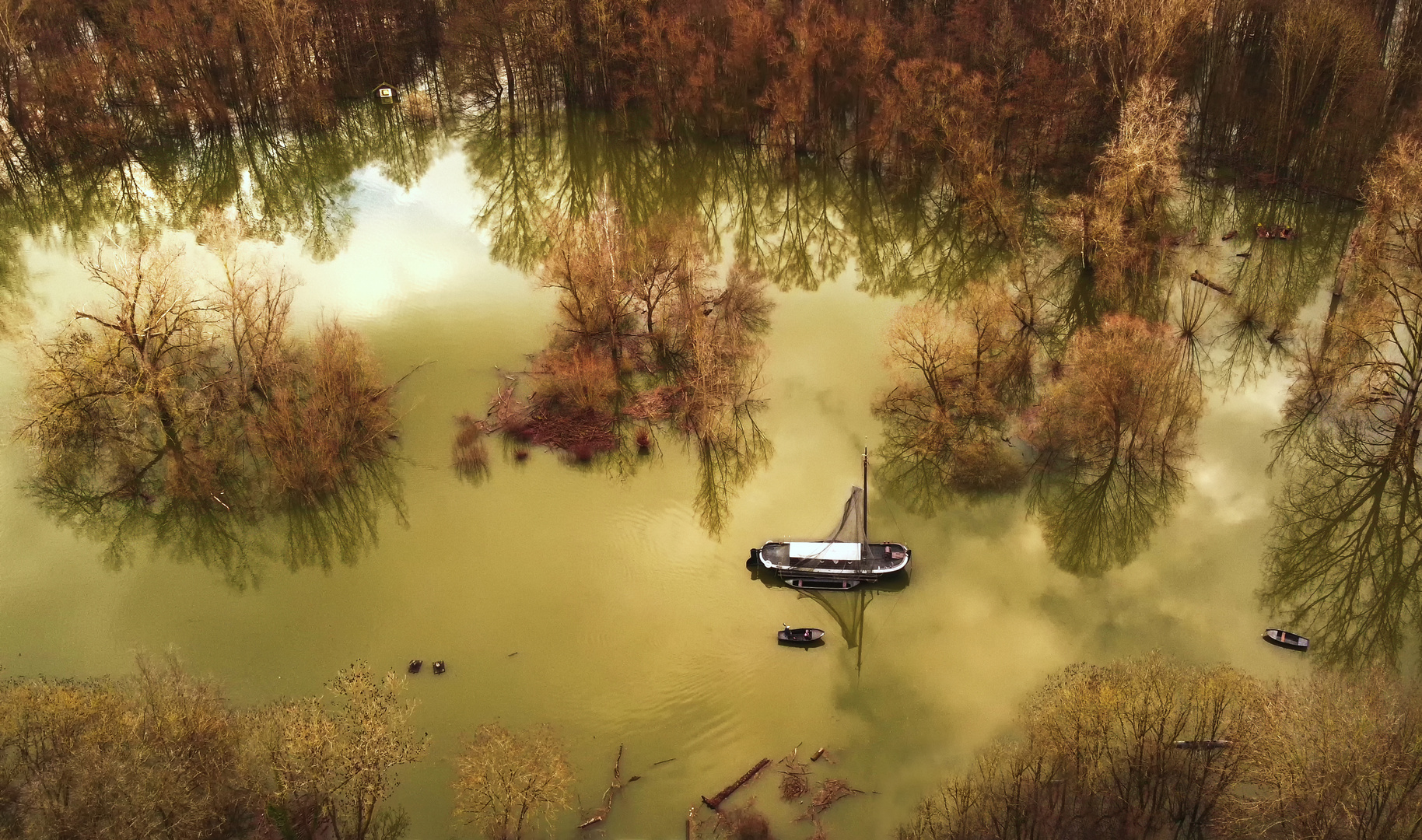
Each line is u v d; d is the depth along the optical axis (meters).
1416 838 43.69
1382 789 44.44
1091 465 70.38
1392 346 79.19
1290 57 92.44
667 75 108.38
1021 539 65.88
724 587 62.75
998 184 93.06
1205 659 58.19
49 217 101.12
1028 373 78.25
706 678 57.53
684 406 76.19
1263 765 45.84
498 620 60.97
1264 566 63.81
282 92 114.69
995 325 78.06
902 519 67.25
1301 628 60.03
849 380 78.62
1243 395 76.19
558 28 109.94
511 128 114.88
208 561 65.25
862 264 93.94
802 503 68.38
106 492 69.56
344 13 116.12
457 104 119.25
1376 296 72.44
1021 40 101.06
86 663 58.78
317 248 94.44
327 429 70.50
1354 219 92.81
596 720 55.44
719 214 103.06
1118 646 58.94
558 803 51.50
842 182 105.44
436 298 87.31
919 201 102.00
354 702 51.78
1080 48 101.56
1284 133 96.56
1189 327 81.00
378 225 98.50
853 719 55.47
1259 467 70.50
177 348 75.81
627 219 99.50
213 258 92.94
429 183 106.38
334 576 64.00
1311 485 69.06
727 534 66.25
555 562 64.56
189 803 47.06
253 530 67.25
